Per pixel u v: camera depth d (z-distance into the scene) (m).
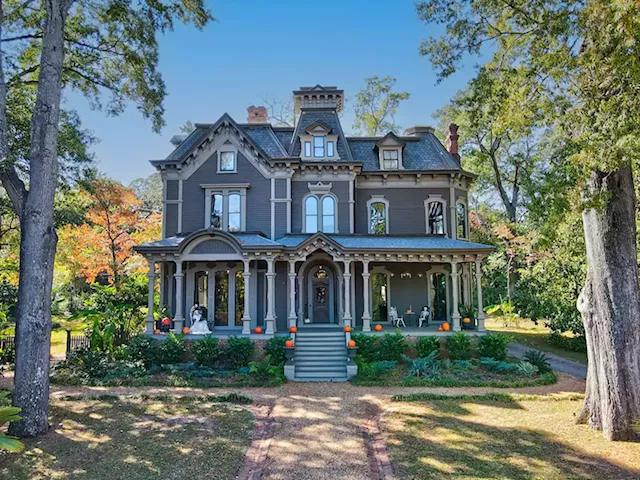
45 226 11.42
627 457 9.13
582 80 10.16
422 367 16.53
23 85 16.59
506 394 13.80
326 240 19.89
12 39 14.46
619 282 10.46
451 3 12.29
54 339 26.39
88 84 17.02
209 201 22.50
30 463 9.01
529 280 27.08
